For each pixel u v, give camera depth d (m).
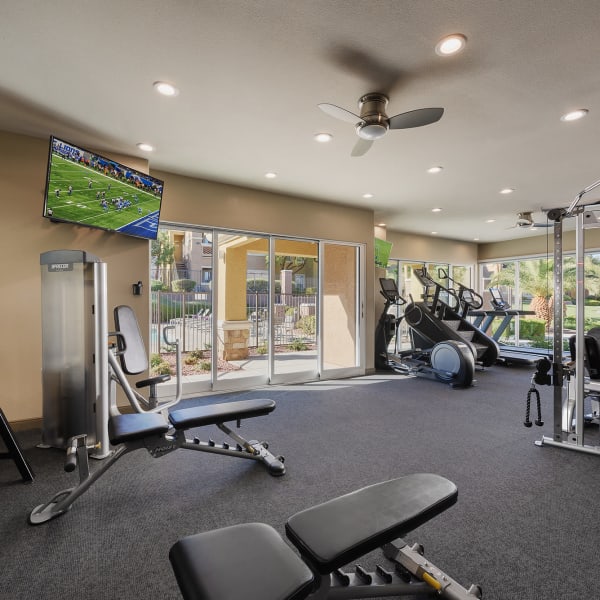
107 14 1.90
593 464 2.69
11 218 3.25
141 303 3.84
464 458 2.80
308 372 5.55
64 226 3.46
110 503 2.18
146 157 3.84
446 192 5.06
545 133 3.24
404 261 8.16
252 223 4.91
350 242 5.86
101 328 2.77
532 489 2.34
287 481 2.46
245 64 2.31
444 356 5.33
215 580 1.03
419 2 1.81
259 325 5.58
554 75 2.40
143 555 1.74
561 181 4.57
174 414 2.49
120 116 2.98
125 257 3.75
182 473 2.57
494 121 3.03
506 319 7.32
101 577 1.60
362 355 6.07
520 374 6.06
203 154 3.76
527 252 8.46
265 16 1.91
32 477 2.46
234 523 2.00
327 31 2.02
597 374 3.46
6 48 2.16
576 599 1.48
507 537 1.87
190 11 1.87
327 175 4.37
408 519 1.29
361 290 6.06
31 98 2.71
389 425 3.55
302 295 5.68
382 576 1.51
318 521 1.26
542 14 1.87
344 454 2.88
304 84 2.53
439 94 2.63
